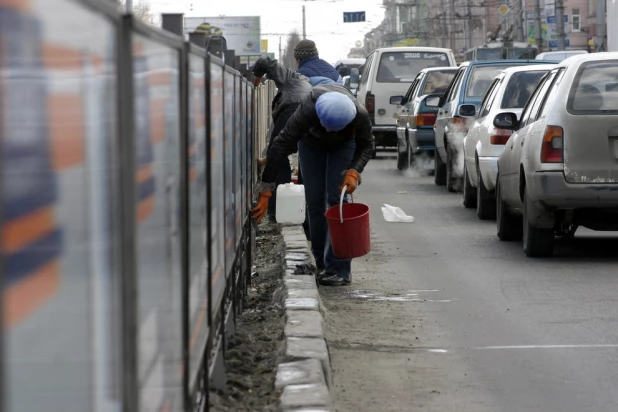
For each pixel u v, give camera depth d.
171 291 4.87
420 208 24.31
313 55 16.47
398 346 10.16
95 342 3.16
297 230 17.36
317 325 9.54
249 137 14.23
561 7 73.75
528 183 15.55
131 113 3.63
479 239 18.61
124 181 3.53
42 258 2.64
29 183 2.53
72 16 2.84
